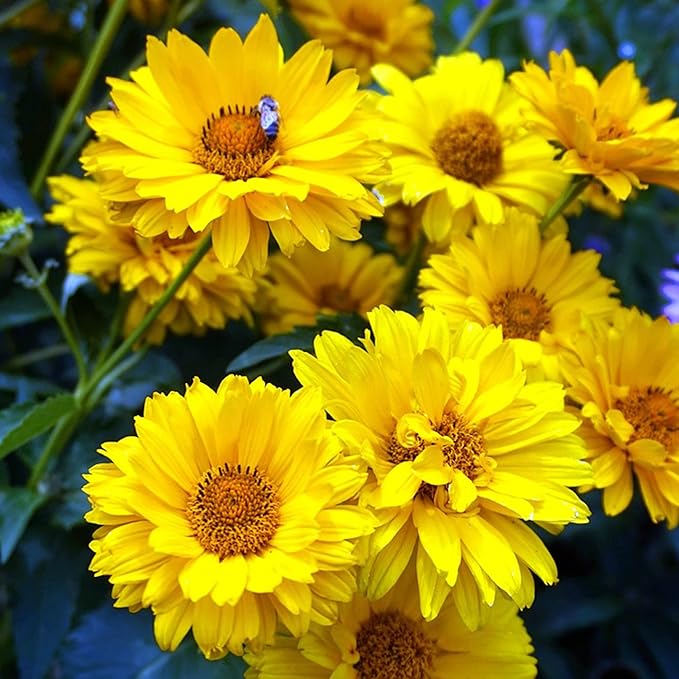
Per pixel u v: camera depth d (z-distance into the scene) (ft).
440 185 1.93
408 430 1.66
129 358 2.03
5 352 2.38
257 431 1.65
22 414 1.90
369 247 2.11
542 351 1.85
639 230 2.50
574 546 2.43
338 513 1.61
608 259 2.50
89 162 1.76
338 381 1.67
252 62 1.80
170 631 1.59
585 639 2.43
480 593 1.66
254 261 1.74
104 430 2.00
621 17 2.64
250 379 1.99
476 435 1.70
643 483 1.80
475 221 1.98
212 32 2.36
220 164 1.76
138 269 1.91
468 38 2.31
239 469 1.66
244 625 1.59
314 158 1.75
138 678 1.90
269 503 1.65
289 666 1.71
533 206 1.97
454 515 1.66
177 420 1.64
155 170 1.72
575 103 1.87
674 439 1.83
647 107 1.95
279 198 1.72
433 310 1.73
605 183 1.84
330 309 2.07
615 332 1.84
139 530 1.61
